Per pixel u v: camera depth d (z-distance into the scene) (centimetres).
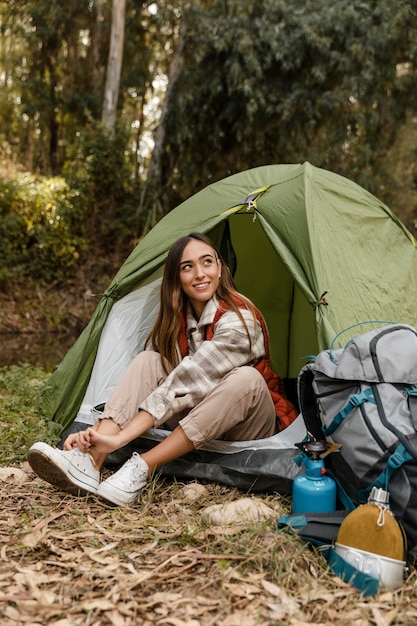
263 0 1025
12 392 445
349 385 211
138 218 1182
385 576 177
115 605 164
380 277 317
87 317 1093
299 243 285
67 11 1247
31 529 207
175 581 178
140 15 1262
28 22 1247
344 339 265
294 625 159
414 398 204
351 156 1126
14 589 172
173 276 262
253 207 305
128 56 1293
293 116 1071
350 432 201
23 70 1303
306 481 211
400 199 1265
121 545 200
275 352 388
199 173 1183
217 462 253
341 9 1005
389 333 218
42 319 1049
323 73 1017
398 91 1055
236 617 161
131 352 311
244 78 1041
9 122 1369
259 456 245
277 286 379
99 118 1284
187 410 258
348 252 306
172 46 1251
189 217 330
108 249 1181
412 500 188
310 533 197
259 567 185
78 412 314
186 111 1129
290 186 310
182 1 1065
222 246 357
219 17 1049
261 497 242
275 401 266
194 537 203
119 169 1160
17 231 1052
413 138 1232
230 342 248
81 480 232
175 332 262
